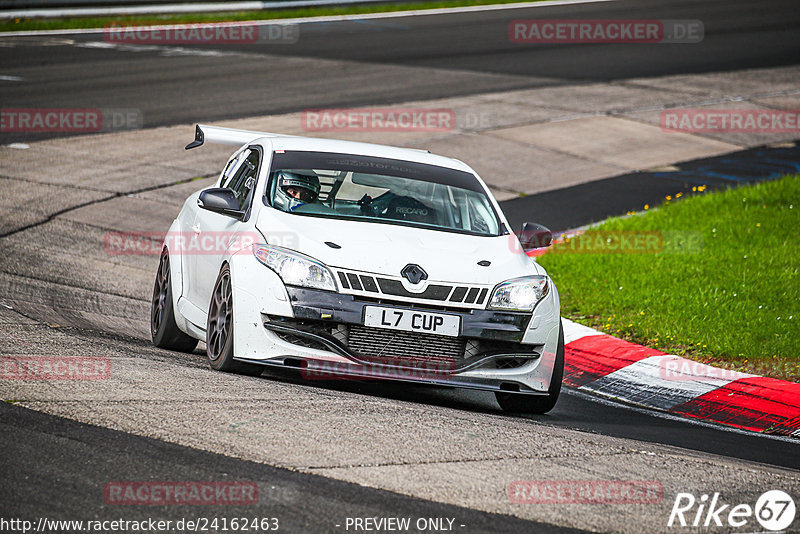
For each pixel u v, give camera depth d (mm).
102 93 75188
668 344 32750
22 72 81125
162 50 95750
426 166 29078
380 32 112062
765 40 113125
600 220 52000
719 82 90938
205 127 31531
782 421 26516
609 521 15938
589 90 85812
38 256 39750
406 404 22562
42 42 96375
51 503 14719
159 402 19938
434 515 15438
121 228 46375
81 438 17469
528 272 25094
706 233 46406
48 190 51219
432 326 23219
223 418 19250
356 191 26812
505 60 97812
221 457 17109
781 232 46062
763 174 63469
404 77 87250
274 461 17141
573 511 16203
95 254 41562
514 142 68375
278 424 19203
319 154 28422
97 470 16109
